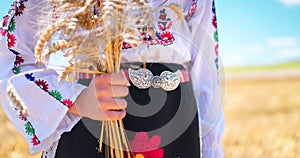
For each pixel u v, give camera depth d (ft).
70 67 5.82
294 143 16.37
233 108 24.97
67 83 6.15
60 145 6.38
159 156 6.32
